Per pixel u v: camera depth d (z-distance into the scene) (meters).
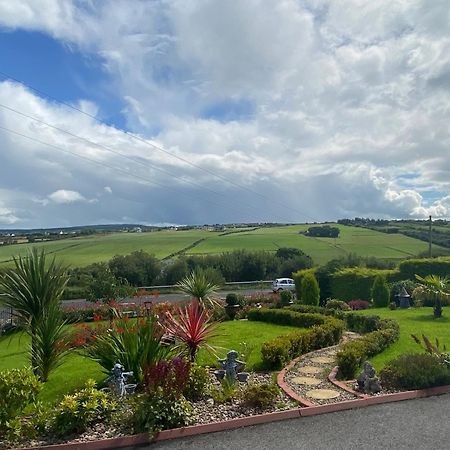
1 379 6.39
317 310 19.16
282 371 9.94
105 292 24.55
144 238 71.56
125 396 7.41
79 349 11.20
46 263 10.71
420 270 28.11
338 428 6.67
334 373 9.55
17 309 9.44
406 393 8.04
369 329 15.45
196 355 10.97
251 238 70.44
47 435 6.50
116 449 6.14
